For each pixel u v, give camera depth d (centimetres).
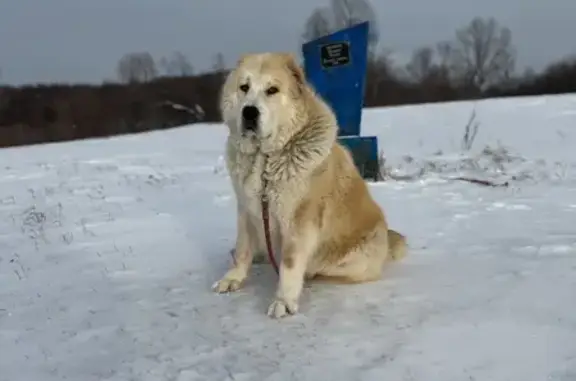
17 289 362
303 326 317
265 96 326
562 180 595
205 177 675
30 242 437
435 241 411
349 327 314
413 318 319
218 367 292
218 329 317
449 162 726
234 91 334
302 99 333
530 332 304
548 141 918
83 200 558
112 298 347
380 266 357
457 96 3022
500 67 3116
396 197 523
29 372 293
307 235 331
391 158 775
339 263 349
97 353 303
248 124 324
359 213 351
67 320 329
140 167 798
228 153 341
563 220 450
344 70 571
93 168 799
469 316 318
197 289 354
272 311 325
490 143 918
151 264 388
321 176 334
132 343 309
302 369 289
